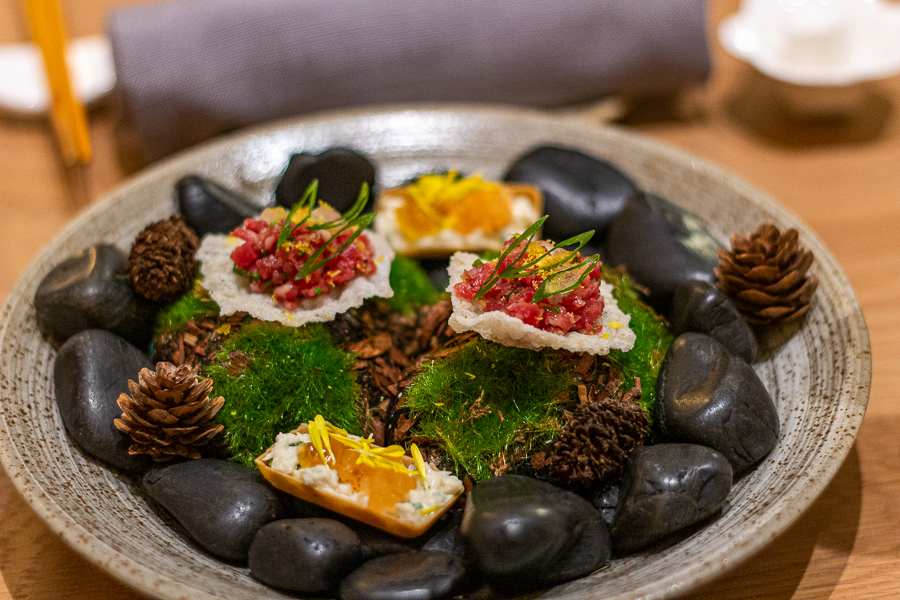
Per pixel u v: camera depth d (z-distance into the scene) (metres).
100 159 0.56
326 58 0.55
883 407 0.44
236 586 0.37
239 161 0.50
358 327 0.43
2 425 0.40
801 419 0.41
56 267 0.44
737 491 0.39
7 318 0.43
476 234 0.46
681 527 0.38
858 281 0.49
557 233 0.47
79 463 0.40
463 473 0.40
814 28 0.55
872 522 0.40
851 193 0.54
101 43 0.61
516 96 0.58
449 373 0.41
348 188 0.47
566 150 0.49
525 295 0.40
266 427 0.41
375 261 0.44
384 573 0.37
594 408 0.39
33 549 0.40
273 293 0.42
